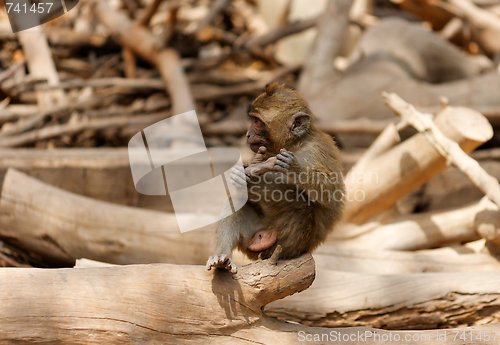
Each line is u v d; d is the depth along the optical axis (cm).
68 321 663
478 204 1045
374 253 964
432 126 980
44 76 1553
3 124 1514
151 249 970
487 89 1535
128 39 1686
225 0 1905
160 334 677
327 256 956
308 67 1656
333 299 825
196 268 701
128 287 681
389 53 1666
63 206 1002
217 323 685
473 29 1925
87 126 1479
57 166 1194
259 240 716
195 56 1902
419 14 1966
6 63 1689
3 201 1019
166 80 1620
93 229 986
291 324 710
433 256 967
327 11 1698
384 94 1040
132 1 2016
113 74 1795
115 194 1209
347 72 1653
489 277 831
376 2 2375
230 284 686
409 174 1007
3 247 1044
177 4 1669
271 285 686
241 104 1752
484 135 977
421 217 1065
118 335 669
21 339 652
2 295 658
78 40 1783
